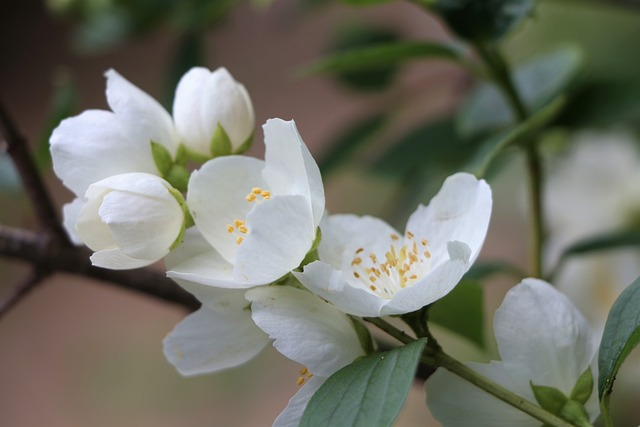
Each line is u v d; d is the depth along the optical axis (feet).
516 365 1.14
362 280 1.14
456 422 1.14
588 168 1.62
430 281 1.08
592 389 1.14
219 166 1.14
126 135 1.15
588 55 1.79
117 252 1.12
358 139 1.65
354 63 1.38
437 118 1.57
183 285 1.13
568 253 1.40
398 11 2.64
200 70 1.18
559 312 1.14
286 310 1.11
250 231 1.09
